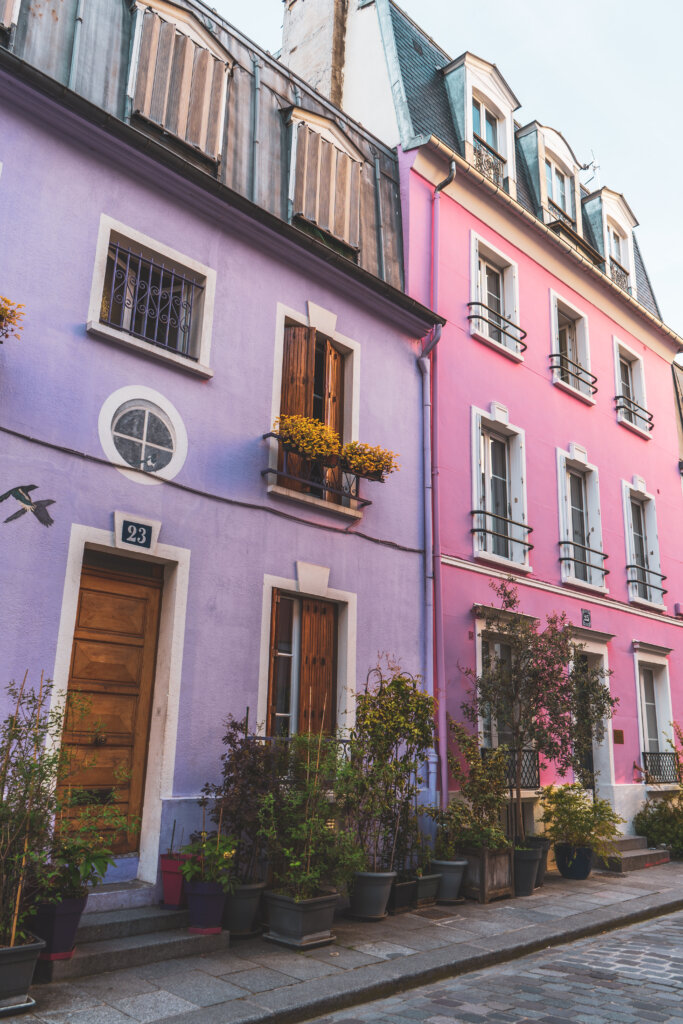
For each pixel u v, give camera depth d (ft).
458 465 36.65
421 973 19.42
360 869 24.06
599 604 44.19
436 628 33.30
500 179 44.34
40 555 21.15
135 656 23.77
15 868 15.88
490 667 33.53
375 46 42.91
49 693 19.21
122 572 23.89
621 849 39.32
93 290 23.75
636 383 53.57
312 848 21.88
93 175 24.61
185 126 27.94
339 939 22.07
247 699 25.40
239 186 29.58
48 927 17.35
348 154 34.83
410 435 34.50
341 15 45.96
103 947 18.66
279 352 29.17
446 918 25.27
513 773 35.01
